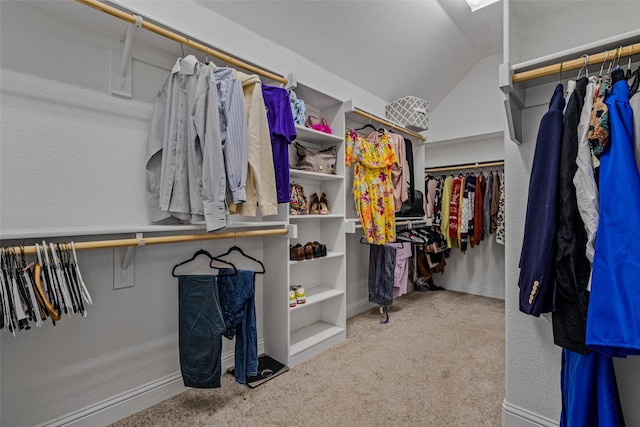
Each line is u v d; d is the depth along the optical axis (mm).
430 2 2434
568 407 1091
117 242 1241
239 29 1972
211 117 1385
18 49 1229
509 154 1412
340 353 2141
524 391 1355
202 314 1543
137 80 1550
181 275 1594
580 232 960
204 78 1411
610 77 1010
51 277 1084
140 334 1554
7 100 1206
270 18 2025
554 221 981
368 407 1549
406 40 2684
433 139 3893
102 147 1442
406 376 1832
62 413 1323
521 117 1374
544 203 1011
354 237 2982
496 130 3363
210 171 1367
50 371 1295
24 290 1021
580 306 946
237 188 1438
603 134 888
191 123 1392
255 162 1591
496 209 3346
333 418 1470
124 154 1509
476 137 3445
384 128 3000
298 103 2055
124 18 1217
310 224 2490
